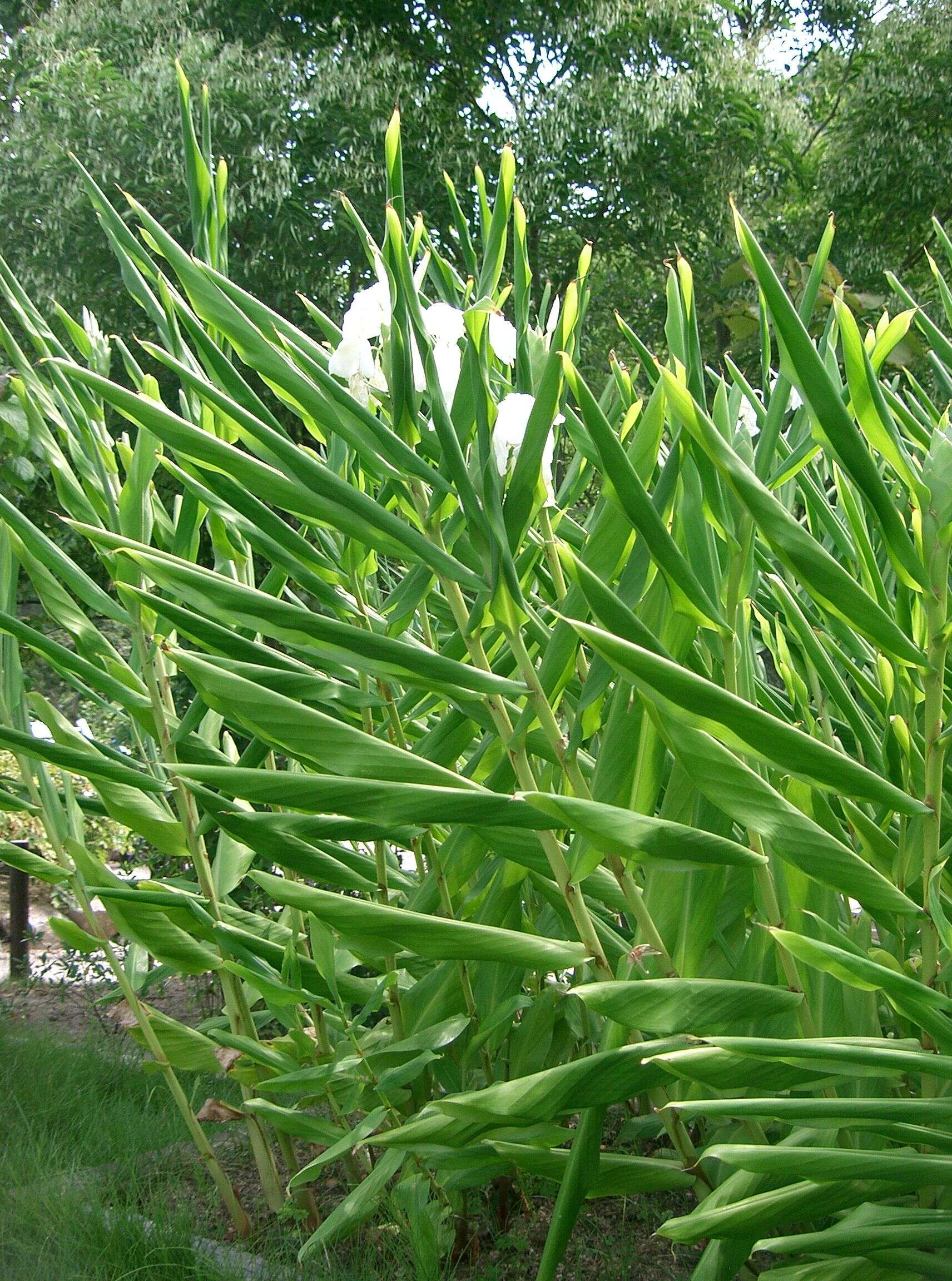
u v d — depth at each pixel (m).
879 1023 1.82
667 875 1.66
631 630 1.43
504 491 1.51
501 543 1.47
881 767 1.78
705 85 9.98
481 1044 1.98
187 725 2.02
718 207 10.19
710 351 8.82
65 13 9.06
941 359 1.71
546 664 1.57
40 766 2.24
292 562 1.77
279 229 7.76
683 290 1.54
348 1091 2.11
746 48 12.19
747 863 1.47
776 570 2.11
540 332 1.73
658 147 9.80
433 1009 2.04
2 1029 3.74
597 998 1.43
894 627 1.39
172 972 2.30
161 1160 2.66
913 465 1.43
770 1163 1.40
